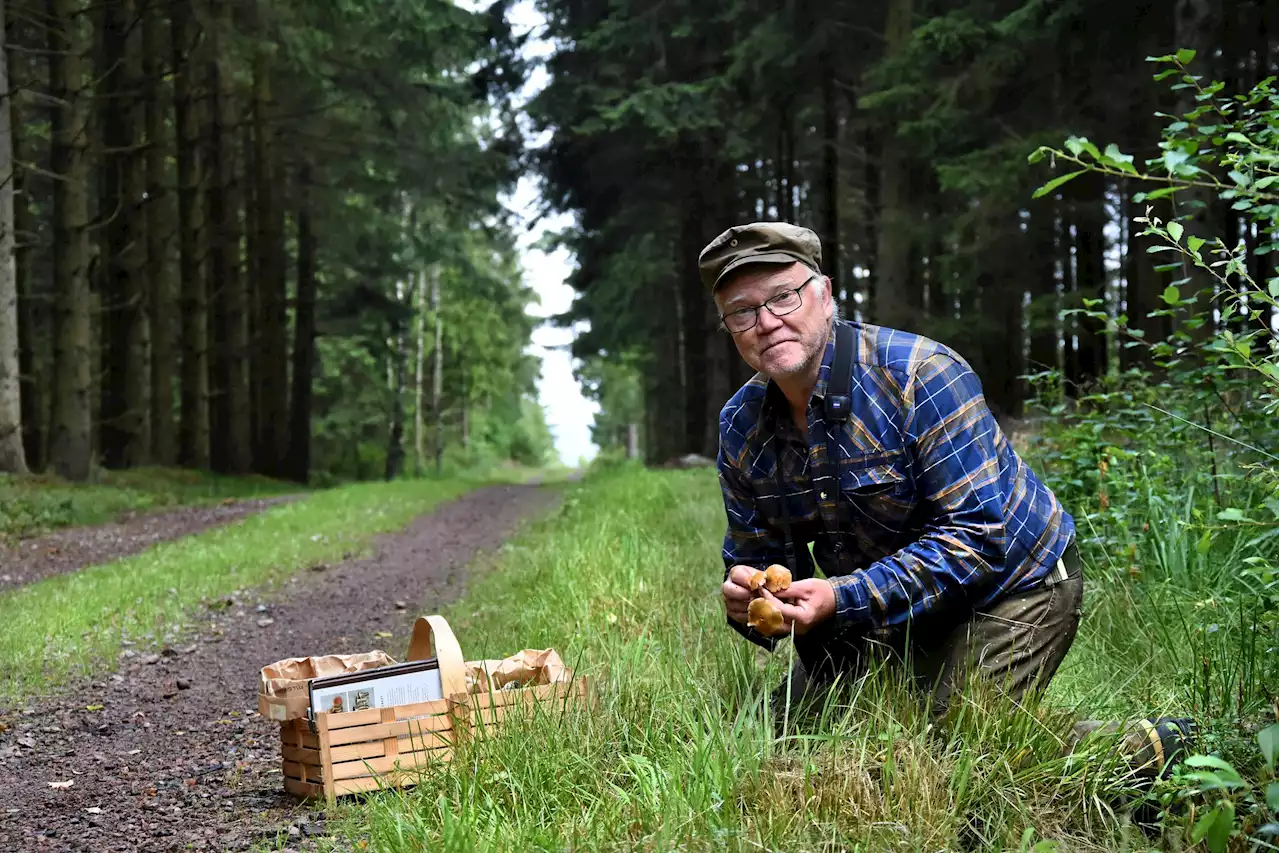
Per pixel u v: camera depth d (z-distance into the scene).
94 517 16.66
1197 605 4.07
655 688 3.66
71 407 20.61
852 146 24.30
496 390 60.06
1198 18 10.38
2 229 18.61
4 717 5.22
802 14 19.48
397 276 35.88
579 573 6.66
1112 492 5.56
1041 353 17.98
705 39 23.98
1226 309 3.90
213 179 29.03
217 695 5.64
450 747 3.47
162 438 27.77
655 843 2.54
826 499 3.06
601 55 24.98
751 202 29.55
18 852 3.30
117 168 25.20
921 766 2.68
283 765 3.69
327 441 48.62
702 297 29.19
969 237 17.38
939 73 15.75
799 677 3.40
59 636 7.00
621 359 45.31
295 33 25.33
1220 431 5.21
